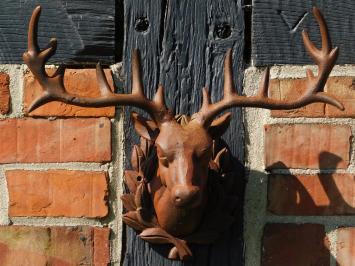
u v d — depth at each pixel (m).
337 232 2.07
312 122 2.07
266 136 2.07
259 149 2.07
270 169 2.06
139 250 2.05
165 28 2.07
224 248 2.04
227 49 2.06
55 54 2.07
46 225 2.07
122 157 2.07
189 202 1.88
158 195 1.99
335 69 2.08
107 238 2.07
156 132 1.96
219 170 2.02
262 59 2.07
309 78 1.95
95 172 2.07
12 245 2.07
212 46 2.06
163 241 2.03
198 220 2.01
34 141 2.07
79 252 2.07
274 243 2.06
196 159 1.91
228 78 1.95
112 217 2.07
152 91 2.06
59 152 2.07
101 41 2.08
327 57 1.94
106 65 2.08
